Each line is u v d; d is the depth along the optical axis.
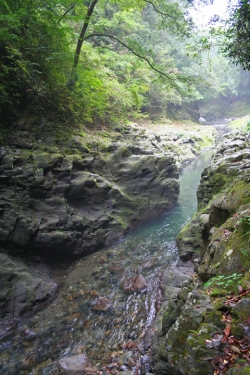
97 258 9.62
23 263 8.03
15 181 8.29
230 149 10.34
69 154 10.34
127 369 4.91
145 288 7.45
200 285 4.22
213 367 2.65
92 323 6.42
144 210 12.54
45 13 9.95
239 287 3.18
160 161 13.77
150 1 12.88
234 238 3.96
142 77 21.25
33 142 9.54
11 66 9.45
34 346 5.88
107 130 14.47
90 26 17.50
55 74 11.02
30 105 10.18
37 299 7.26
